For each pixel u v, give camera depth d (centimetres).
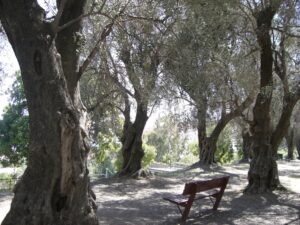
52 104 672
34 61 673
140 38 1034
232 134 3519
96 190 1492
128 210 1103
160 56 1052
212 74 1188
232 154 3422
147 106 1454
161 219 998
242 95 1614
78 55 809
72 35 798
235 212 1101
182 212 1037
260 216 1064
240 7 1188
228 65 1256
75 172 697
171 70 1068
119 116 2067
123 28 988
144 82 1190
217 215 1062
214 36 983
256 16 1301
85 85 1680
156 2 941
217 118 2402
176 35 969
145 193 1445
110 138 2411
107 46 1157
